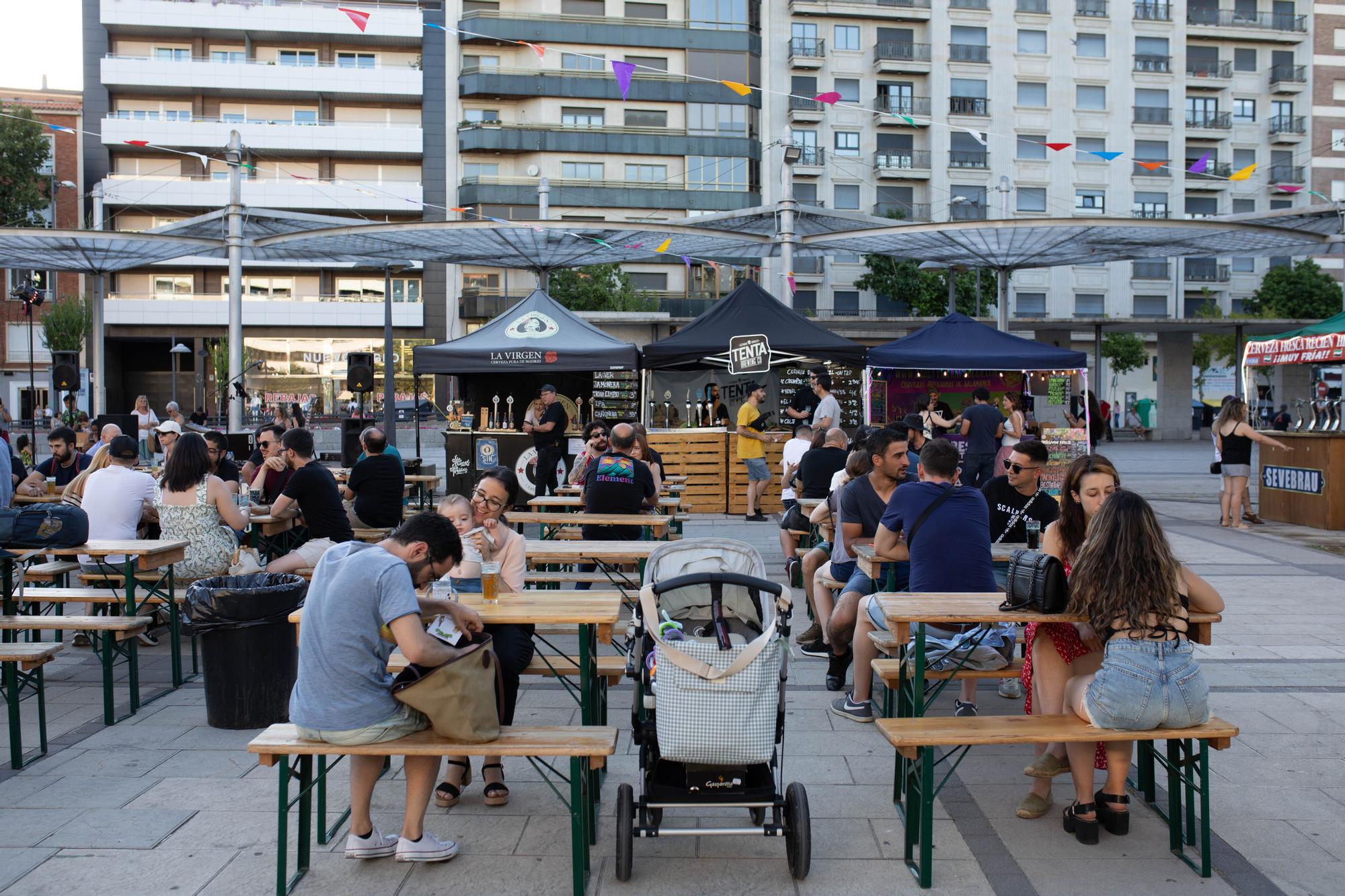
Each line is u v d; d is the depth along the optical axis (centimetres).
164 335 4775
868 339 4728
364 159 4825
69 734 545
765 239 2038
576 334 1480
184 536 676
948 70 4947
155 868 382
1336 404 1334
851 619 584
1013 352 1446
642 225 1938
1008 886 370
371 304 4828
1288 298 4988
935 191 4959
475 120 4841
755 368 1378
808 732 541
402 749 360
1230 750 510
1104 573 376
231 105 4775
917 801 388
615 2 4838
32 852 395
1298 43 5288
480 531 510
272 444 879
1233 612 823
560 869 387
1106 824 415
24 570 718
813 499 895
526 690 633
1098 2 5047
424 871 384
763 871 384
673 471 1516
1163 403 4172
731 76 4834
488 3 4869
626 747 529
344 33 4738
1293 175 5275
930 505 503
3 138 4241
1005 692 608
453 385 3997
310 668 368
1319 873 378
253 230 2128
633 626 420
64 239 2020
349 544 386
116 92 4691
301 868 381
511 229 1945
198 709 591
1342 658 679
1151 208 5128
